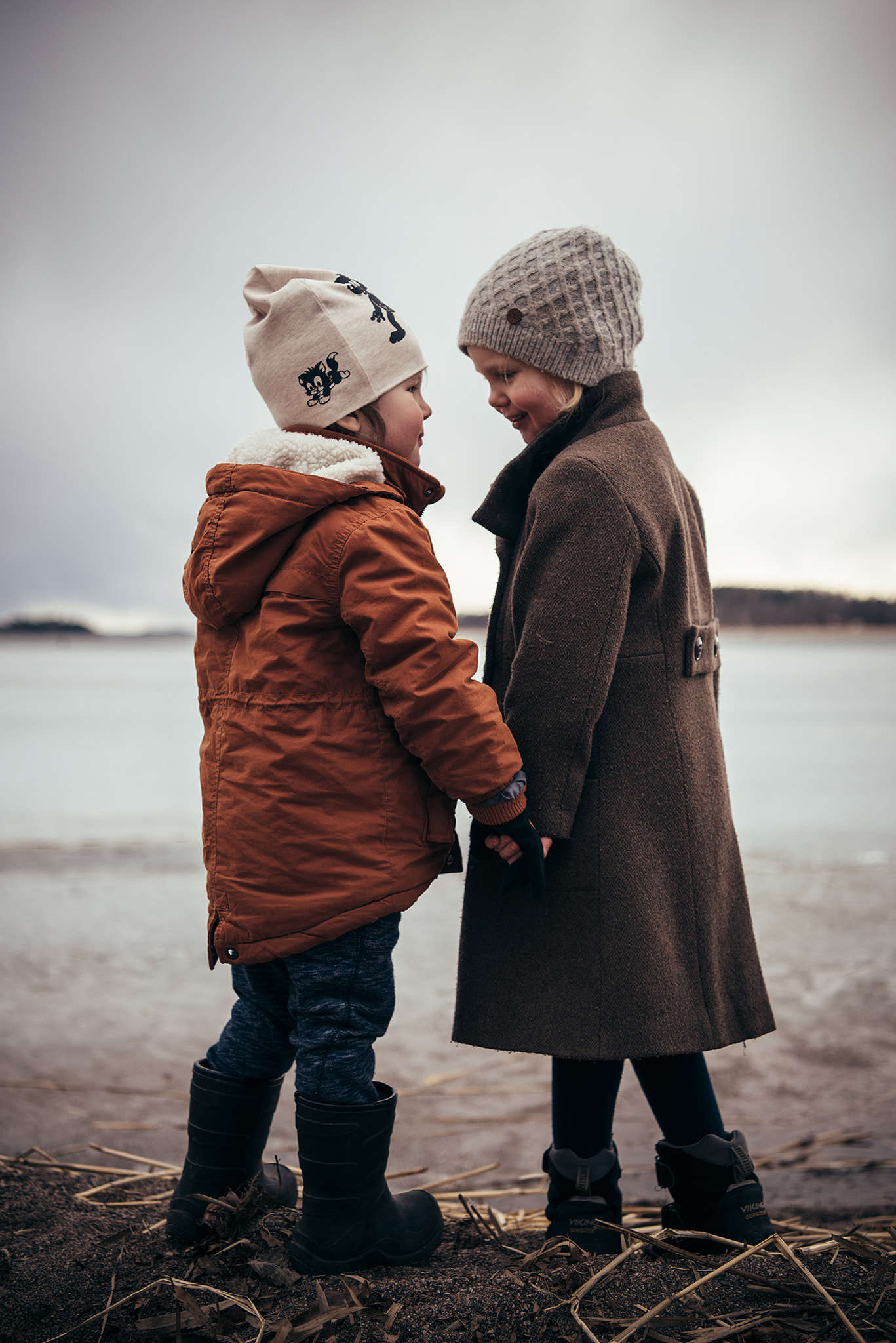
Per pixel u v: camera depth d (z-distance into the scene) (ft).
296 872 5.29
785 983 15.10
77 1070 11.75
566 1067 6.02
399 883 5.35
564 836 5.47
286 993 5.94
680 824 5.89
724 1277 5.32
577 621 5.50
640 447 5.96
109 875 25.12
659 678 5.91
